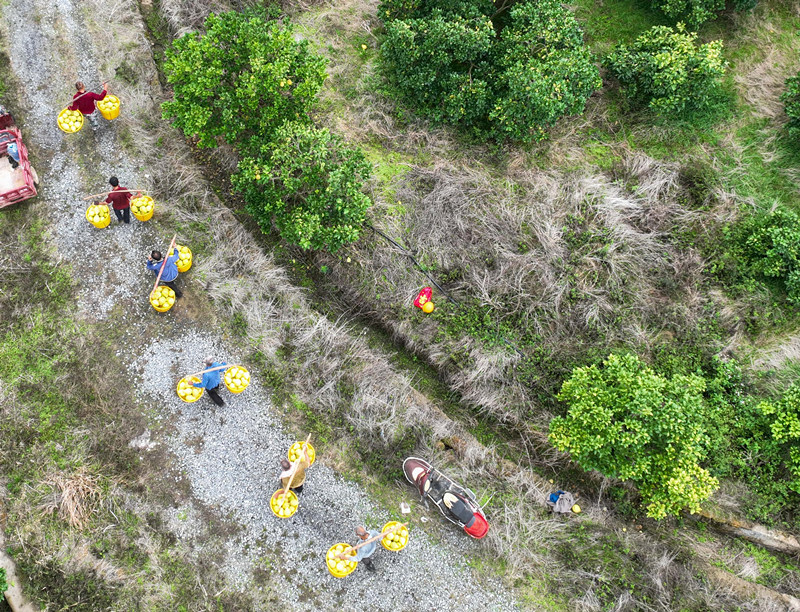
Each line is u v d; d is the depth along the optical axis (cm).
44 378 977
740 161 1280
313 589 920
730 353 1141
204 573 908
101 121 1134
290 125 1014
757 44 1378
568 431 984
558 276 1159
